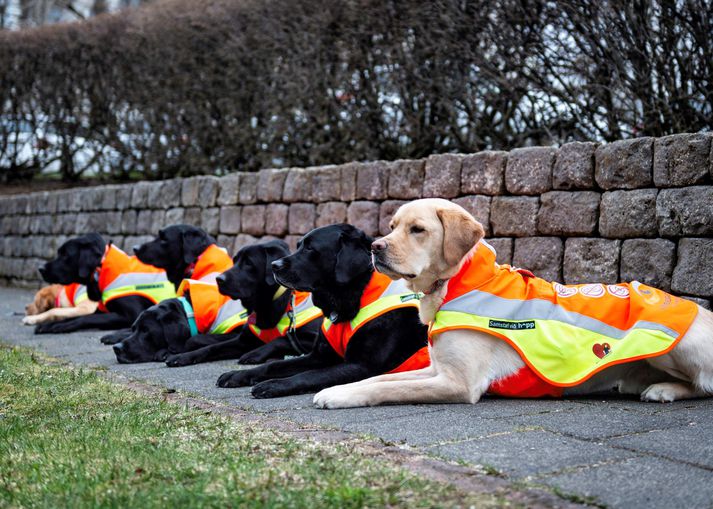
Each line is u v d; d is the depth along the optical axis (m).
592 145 5.87
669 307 4.11
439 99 8.65
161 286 7.97
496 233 6.56
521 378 4.16
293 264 4.68
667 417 3.68
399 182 7.48
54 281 7.92
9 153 16.58
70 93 14.83
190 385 4.88
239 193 9.59
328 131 9.96
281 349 5.78
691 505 2.44
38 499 2.60
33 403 4.11
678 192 5.27
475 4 7.88
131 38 13.01
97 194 12.16
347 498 2.47
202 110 11.88
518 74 7.82
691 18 6.50
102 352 6.50
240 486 2.62
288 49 10.09
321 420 3.72
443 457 2.97
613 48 6.79
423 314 4.32
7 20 24.48
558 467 2.83
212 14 11.18
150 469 2.84
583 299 4.25
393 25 8.81
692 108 6.61
